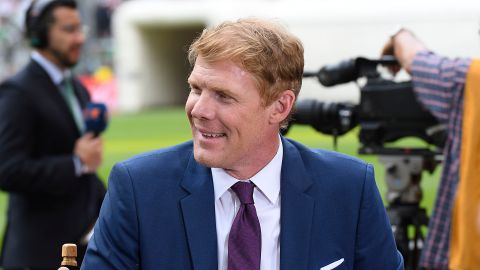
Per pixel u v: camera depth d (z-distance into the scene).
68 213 5.66
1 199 13.31
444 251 4.45
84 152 5.69
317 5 25.47
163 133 22.81
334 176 3.10
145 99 33.72
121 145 20.05
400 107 4.75
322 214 3.04
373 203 3.10
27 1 5.83
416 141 15.14
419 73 4.53
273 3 27.23
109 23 36.28
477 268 4.31
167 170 3.04
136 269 2.99
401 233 5.01
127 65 33.19
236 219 2.99
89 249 3.02
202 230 2.97
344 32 25.09
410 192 4.99
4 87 5.62
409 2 23.09
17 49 32.38
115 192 3.01
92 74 34.97
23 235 5.62
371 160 13.69
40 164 5.55
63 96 5.77
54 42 5.73
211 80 2.82
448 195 4.46
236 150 2.89
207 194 3.01
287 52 2.88
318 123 4.91
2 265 5.73
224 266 2.98
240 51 2.79
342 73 4.81
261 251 2.99
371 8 24.88
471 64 4.32
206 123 2.85
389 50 4.91
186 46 3.09
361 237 3.08
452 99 4.39
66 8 5.76
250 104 2.85
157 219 2.97
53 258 5.60
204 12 30.86
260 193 3.04
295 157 3.08
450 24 21.94
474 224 4.30
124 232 2.97
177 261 2.96
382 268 3.10
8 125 5.53
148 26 32.91
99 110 5.73
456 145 4.39
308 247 3.00
